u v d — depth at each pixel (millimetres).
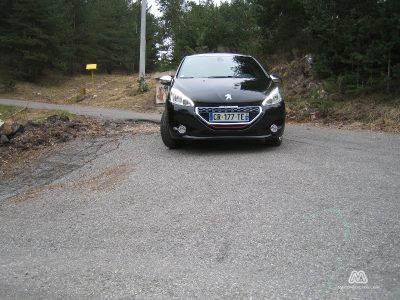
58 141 9453
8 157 8766
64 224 4891
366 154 7156
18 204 5824
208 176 6160
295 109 11680
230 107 7188
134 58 58281
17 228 4906
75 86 30000
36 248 4324
